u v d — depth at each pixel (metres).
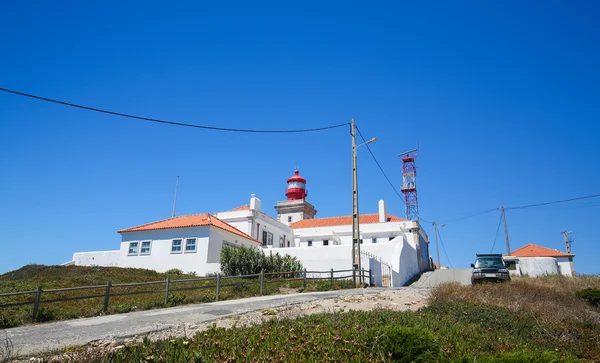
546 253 47.44
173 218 36.88
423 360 6.52
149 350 6.93
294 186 62.53
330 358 6.61
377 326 8.43
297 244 47.84
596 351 8.90
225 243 33.84
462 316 11.08
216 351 7.01
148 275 26.02
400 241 33.16
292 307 13.03
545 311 11.91
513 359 5.89
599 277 24.89
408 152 52.38
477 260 23.44
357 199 24.94
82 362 6.66
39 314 12.33
